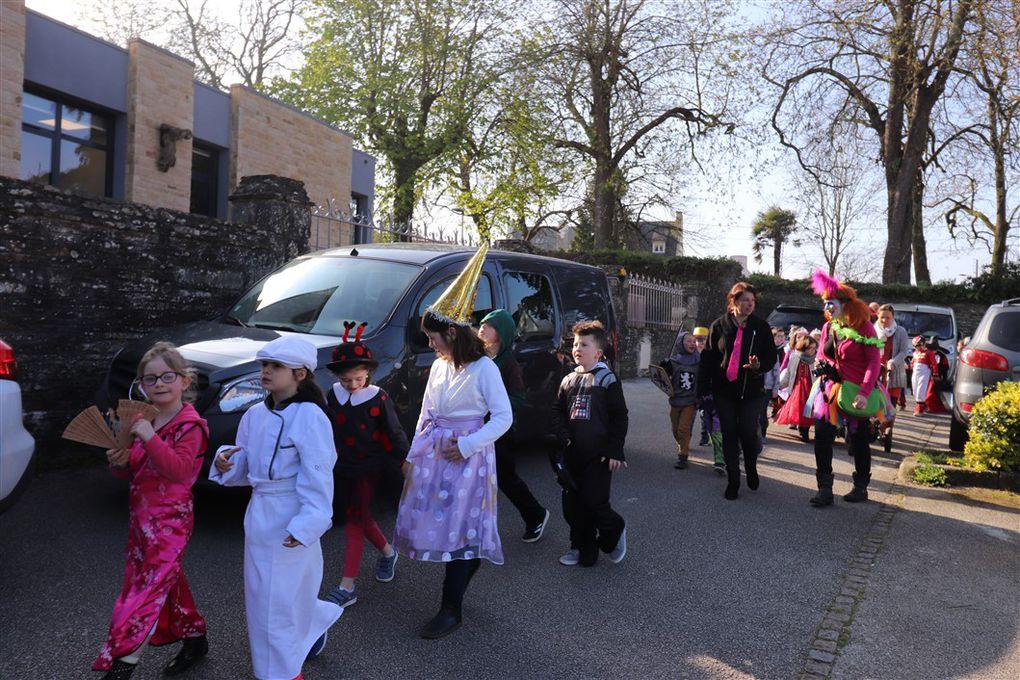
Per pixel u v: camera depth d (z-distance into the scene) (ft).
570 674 11.68
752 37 83.56
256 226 27.86
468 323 13.20
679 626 13.55
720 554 17.42
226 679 10.94
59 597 13.15
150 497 10.21
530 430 23.89
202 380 16.69
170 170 45.85
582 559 16.31
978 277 88.07
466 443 12.55
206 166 50.31
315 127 57.52
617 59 88.12
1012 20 49.08
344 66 85.81
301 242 29.60
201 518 17.54
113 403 18.53
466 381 13.07
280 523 10.03
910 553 17.76
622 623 13.58
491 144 87.97
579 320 26.27
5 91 35.24
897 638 13.26
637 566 16.48
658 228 107.96
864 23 78.59
